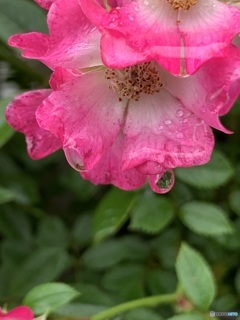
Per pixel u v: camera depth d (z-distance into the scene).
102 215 0.13
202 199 0.15
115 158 0.11
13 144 0.16
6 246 0.16
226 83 0.09
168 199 0.13
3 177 0.16
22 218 0.16
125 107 0.11
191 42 0.09
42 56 0.10
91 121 0.10
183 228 0.15
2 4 0.14
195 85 0.10
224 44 0.09
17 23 0.14
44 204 0.17
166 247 0.15
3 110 0.13
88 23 0.10
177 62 0.09
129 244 0.15
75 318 0.13
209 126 0.10
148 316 0.13
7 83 0.17
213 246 0.15
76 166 0.10
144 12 0.10
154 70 0.10
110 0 0.10
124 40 0.09
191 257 0.12
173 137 0.10
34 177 0.17
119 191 0.13
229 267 0.15
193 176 0.13
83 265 0.15
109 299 0.14
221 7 0.10
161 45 0.09
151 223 0.13
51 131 0.10
